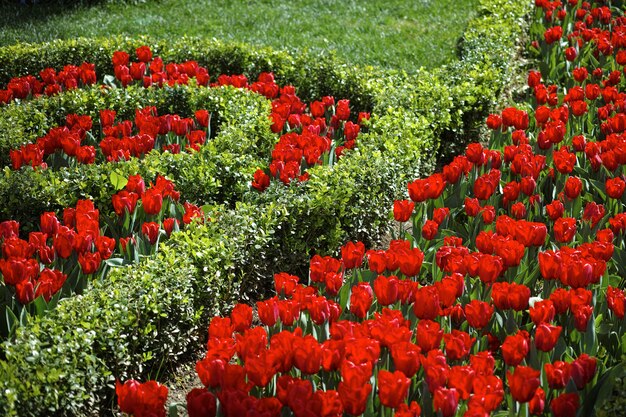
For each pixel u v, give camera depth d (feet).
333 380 14.96
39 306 17.54
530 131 31.86
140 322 18.22
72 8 47.83
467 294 18.28
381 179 25.03
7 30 42.91
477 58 37.32
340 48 42.96
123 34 43.78
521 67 41.22
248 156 26.84
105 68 37.04
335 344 14.14
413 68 40.75
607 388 14.29
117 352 17.24
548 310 15.64
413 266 17.48
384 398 12.93
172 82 32.55
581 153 26.81
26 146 24.72
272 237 22.24
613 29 41.73
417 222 22.45
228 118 30.25
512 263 18.03
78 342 16.33
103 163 24.64
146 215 21.79
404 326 14.92
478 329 16.33
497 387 13.20
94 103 30.48
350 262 18.39
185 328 19.79
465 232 22.71
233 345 14.67
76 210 20.92
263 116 29.96
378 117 30.45
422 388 14.82
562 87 37.70
